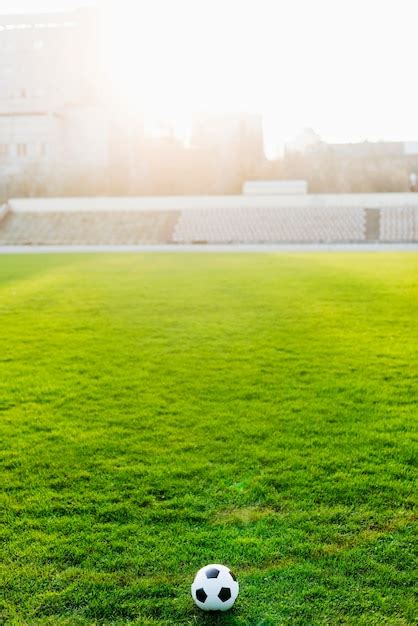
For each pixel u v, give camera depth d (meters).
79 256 36.16
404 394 9.43
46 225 59.88
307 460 7.05
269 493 6.27
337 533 5.53
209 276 23.14
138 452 7.36
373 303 16.73
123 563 5.13
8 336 13.57
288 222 56.84
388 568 5.02
